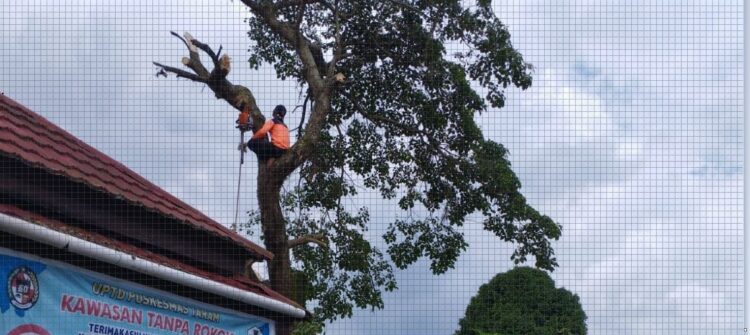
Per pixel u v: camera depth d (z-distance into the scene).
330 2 12.49
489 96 12.70
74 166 7.29
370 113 13.12
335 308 13.40
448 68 12.45
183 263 8.39
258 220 11.90
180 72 11.34
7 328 6.32
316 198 13.48
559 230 12.67
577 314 11.05
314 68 11.80
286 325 9.83
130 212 7.77
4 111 7.27
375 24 12.48
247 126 10.73
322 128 12.66
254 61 12.88
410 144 13.34
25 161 6.55
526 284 11.24
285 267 11.58
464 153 13.01
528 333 10.95
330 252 13.41
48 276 6.75
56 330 6.78
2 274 6.32
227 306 8.82
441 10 12.21
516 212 12.67
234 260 9.30
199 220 8.63
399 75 12.83
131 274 7.59
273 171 11.34
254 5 11.88
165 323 7.98
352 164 13.47
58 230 6.55
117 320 7.43
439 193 13.34
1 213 6.05
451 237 13.53
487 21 12.22
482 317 11.02
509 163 12.93
